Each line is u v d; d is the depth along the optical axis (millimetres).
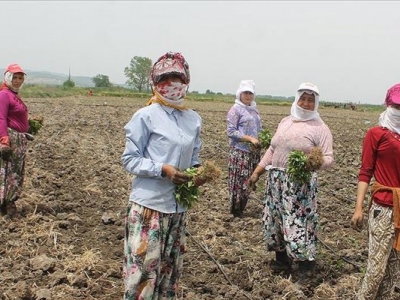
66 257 6727
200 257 7051
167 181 4199
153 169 4094
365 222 9172
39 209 8711
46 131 20688
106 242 7516
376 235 4645
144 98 67875
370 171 4746
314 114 6102
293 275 6352
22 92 58000
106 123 26109
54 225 7863
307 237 6059
